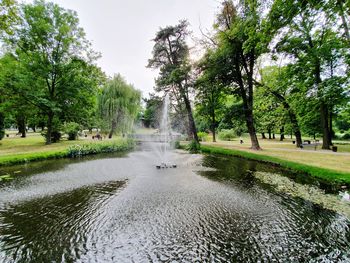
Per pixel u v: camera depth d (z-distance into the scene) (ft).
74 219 17.48
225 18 52.80
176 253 12.86
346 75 40.27
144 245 13.73
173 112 99.60
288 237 14.65
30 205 20.56
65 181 29.30
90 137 110.01
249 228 15.93
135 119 100.89
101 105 85.46
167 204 20.75
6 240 14.30
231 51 50.21
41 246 13.58
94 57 72.28
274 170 35.27
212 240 14.32
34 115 72.64
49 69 62.64
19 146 60.70
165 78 74.64
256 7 29.19
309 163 34.17
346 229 15.69
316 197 22.30
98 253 12.86
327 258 12.36
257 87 64.59
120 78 88.12
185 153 60.70
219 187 26.27
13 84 55.62
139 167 39.47
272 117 69.87
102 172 35.09
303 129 80.84
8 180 29.76
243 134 149.69
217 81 58.59
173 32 71.82
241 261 12.07
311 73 50.96
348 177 24.70
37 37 61.87
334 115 69.82
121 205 20.51
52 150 51.88
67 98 68.59
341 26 32.63
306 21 43.88
